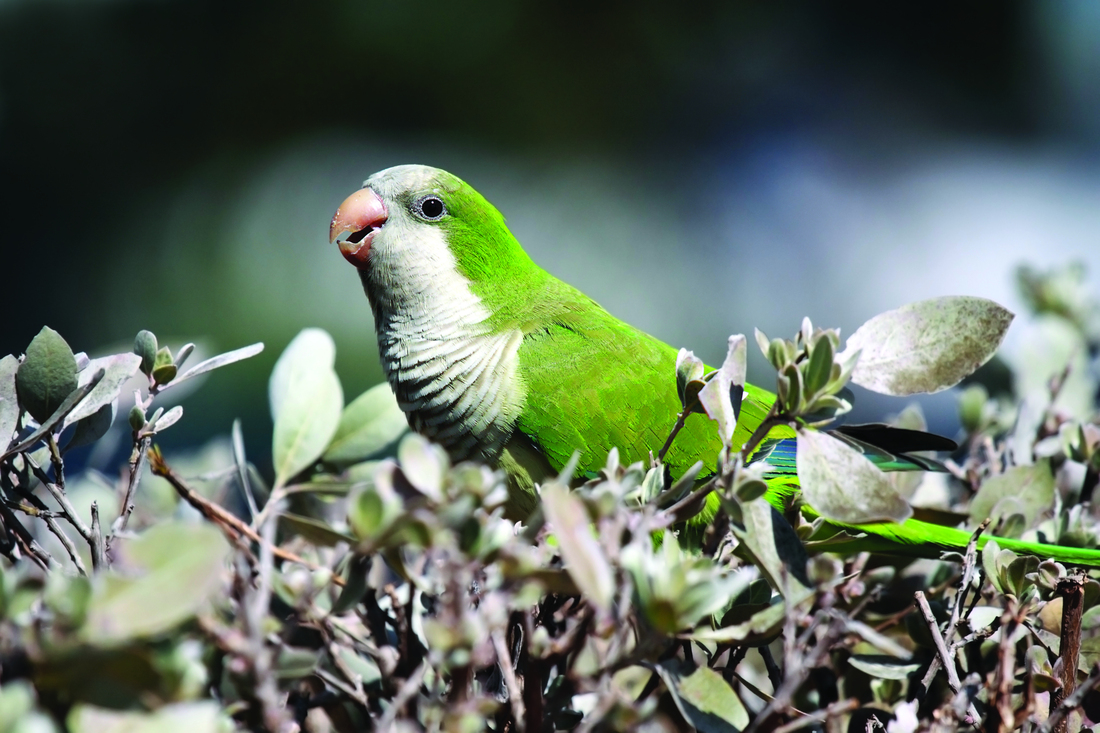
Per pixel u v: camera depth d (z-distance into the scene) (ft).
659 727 10.34
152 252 75.92
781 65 87.71
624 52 85.46
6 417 11.57
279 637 9.66
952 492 17.40
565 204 85.76
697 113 88.58
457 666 8.53
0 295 70.03
